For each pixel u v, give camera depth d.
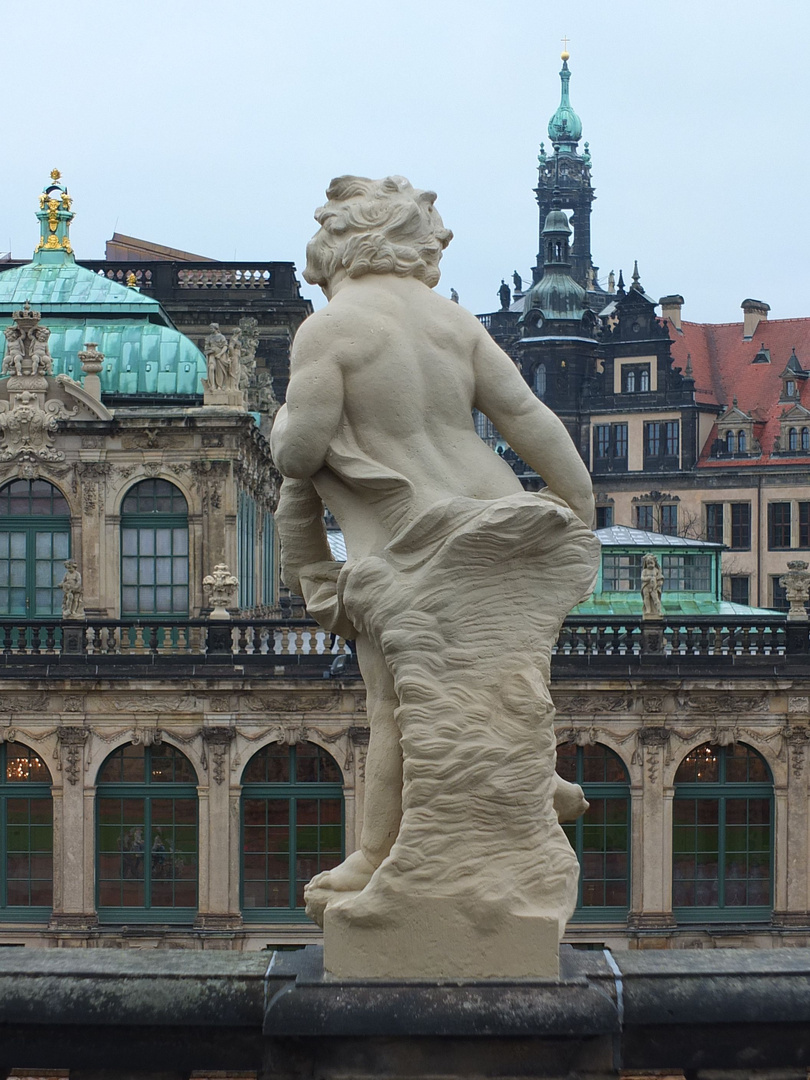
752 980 6.48
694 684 51.38
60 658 50.91
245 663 50.81
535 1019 6.32
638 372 144.00
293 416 6.96
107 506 54.88
